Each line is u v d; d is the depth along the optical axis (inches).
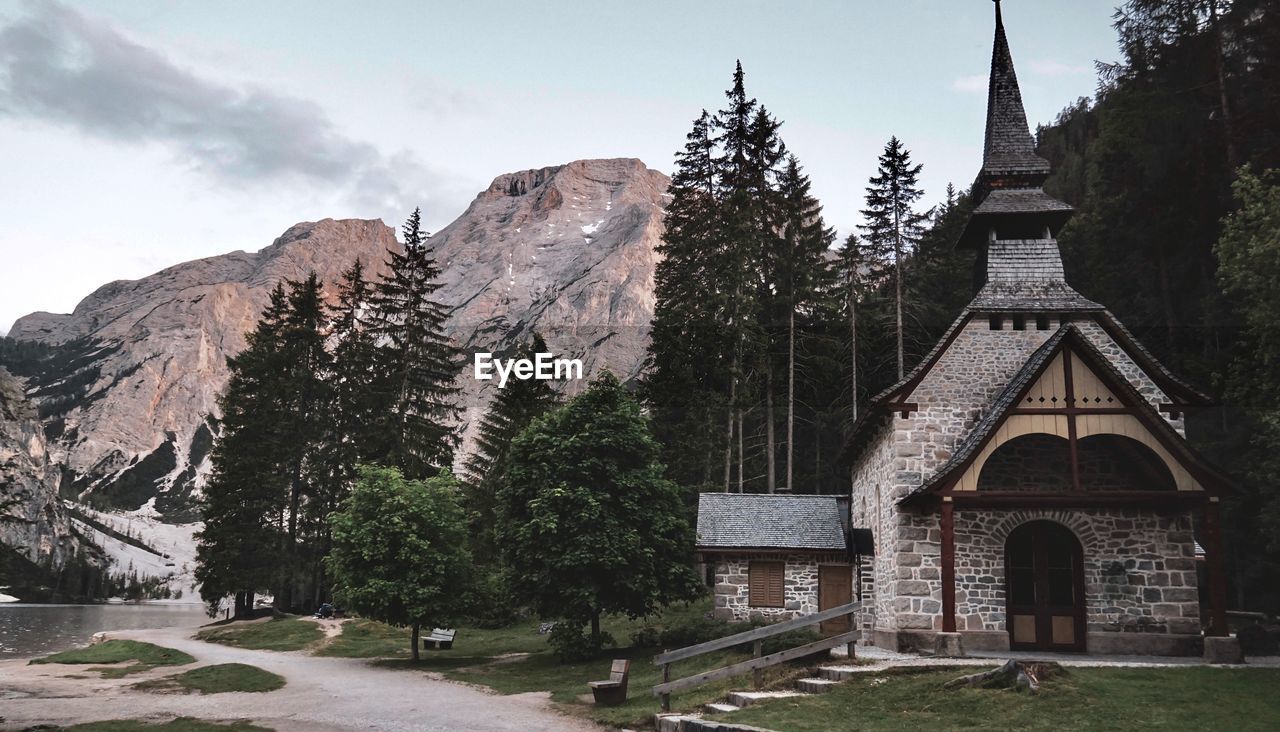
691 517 1635.1
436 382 2256.4
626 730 634.2
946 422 919.7
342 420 2244.1
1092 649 839.1
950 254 2245.3
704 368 1784.0
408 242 2256.4
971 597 863.1
